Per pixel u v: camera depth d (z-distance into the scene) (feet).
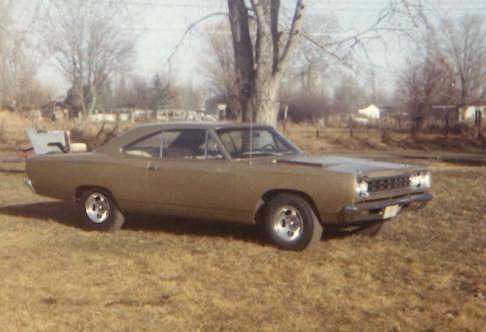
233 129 30.01
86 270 24.57
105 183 31.40
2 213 37.86
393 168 27.66
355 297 21.02
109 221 31.71
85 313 19.83
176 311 19.94
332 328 18.43
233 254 26.76
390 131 131.44
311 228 26.68
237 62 54.60
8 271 24.50
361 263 25.05
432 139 123.03
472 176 55.77
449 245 27.99
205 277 23.45
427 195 29.30
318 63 57.47
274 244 27.66
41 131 54.75
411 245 28.04
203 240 29.58
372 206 26.43
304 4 51.65
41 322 19.08
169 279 23.29
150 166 30.22
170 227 32.81
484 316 19.25
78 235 31.30
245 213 28.30
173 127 30.48
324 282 22.65
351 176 25.75
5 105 129.39
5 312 19.92
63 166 32.68
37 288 22.34
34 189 34.06
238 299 20.95
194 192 29.22
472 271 23.88
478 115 130.62
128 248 28.30
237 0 53.83
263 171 27.53
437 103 131.95
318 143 115.14
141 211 30.96
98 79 154.71
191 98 145.48
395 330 18.26
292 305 20.34
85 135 106.93
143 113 156.76
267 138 30.81
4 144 105.50
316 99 130.11
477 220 33.50
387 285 22.27
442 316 19.26
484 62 133.90
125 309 20.15
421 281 22.67
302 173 26.66
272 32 53.16
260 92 53.36
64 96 196.54
